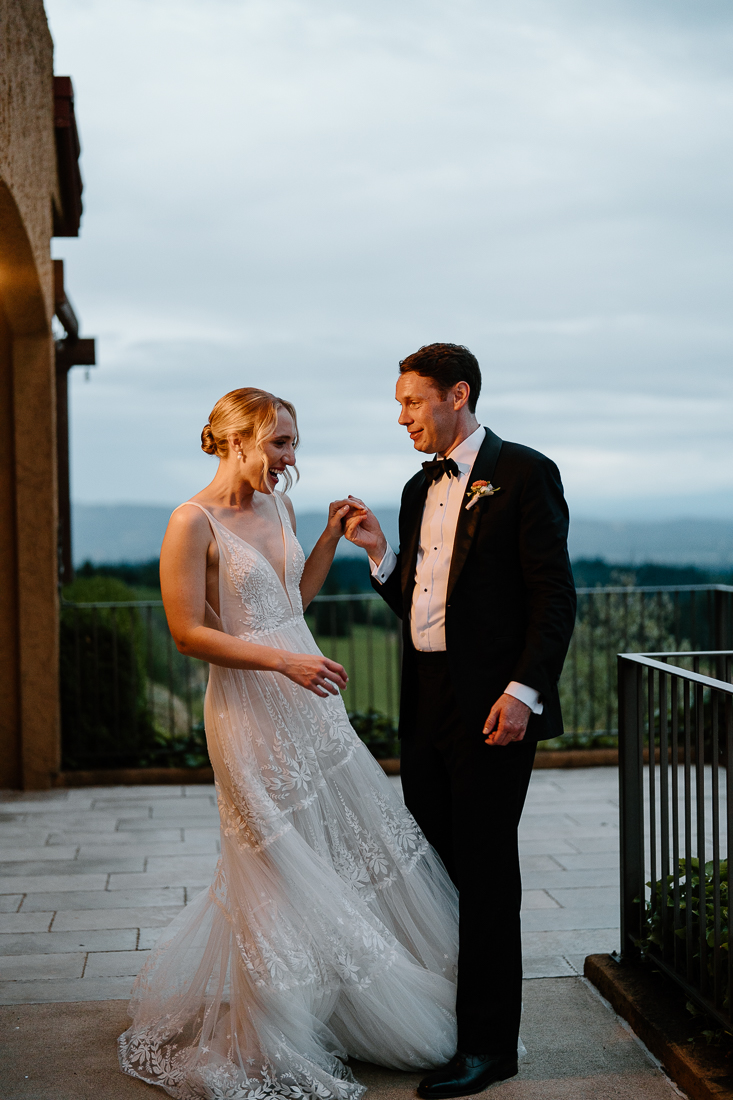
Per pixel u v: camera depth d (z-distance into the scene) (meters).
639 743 2.66
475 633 2.20
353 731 2.40
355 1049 2.25
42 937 3.08
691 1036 2.24
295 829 2.22
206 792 5.04
